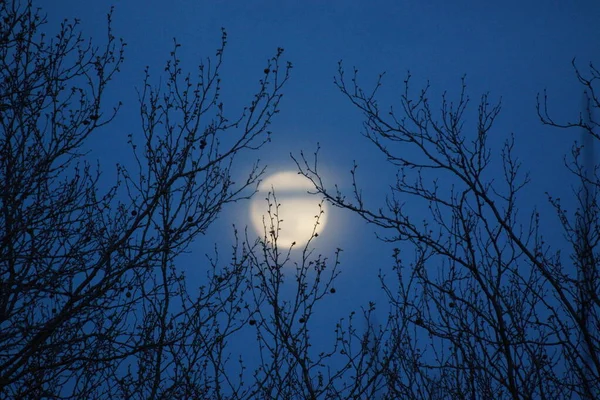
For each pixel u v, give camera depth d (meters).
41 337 5.17
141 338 6.20
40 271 5.53
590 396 4.95
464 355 5.74
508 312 5.47
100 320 6.01
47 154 5.68
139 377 6.06
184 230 5.98
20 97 5.82
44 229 5.65
